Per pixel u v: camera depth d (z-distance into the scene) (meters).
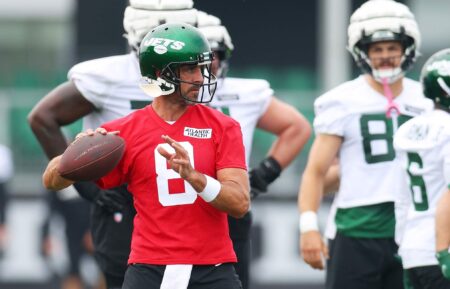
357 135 22.78
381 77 22.61
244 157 18.19
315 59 43.06
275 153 23.84
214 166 18.02
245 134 23.14
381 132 22.77
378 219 22.67
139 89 22.02
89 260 36.16
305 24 43.06
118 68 22.03
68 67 41.22
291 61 43.16
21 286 37.22
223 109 22.98
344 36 41.72
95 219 22.41
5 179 35.88
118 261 22.09
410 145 20.75
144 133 17.98
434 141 20.42
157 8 21.80
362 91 22.94
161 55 17.77
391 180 22.62
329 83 41.44
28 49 42.59
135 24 21.81
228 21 43.25
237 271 22.66
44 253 35.69
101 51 40.78
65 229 34.81
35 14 42.66
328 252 23.42
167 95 18.02
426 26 45.19
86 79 22.00
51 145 22.14
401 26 22.42
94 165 17.75
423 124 20.73
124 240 21.97
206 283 17.94
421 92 23.14
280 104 23.98
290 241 36.94
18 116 38.47
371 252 22.73
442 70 20.45
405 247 20.81
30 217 37.44
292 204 36.97
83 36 40.81
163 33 17.92
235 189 17.70
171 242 17.84
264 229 36.91
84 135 17.98
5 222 35.91
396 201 22.58
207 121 18.08
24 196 37.53
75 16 40.78
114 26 40.78
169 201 17.84
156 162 17.86
